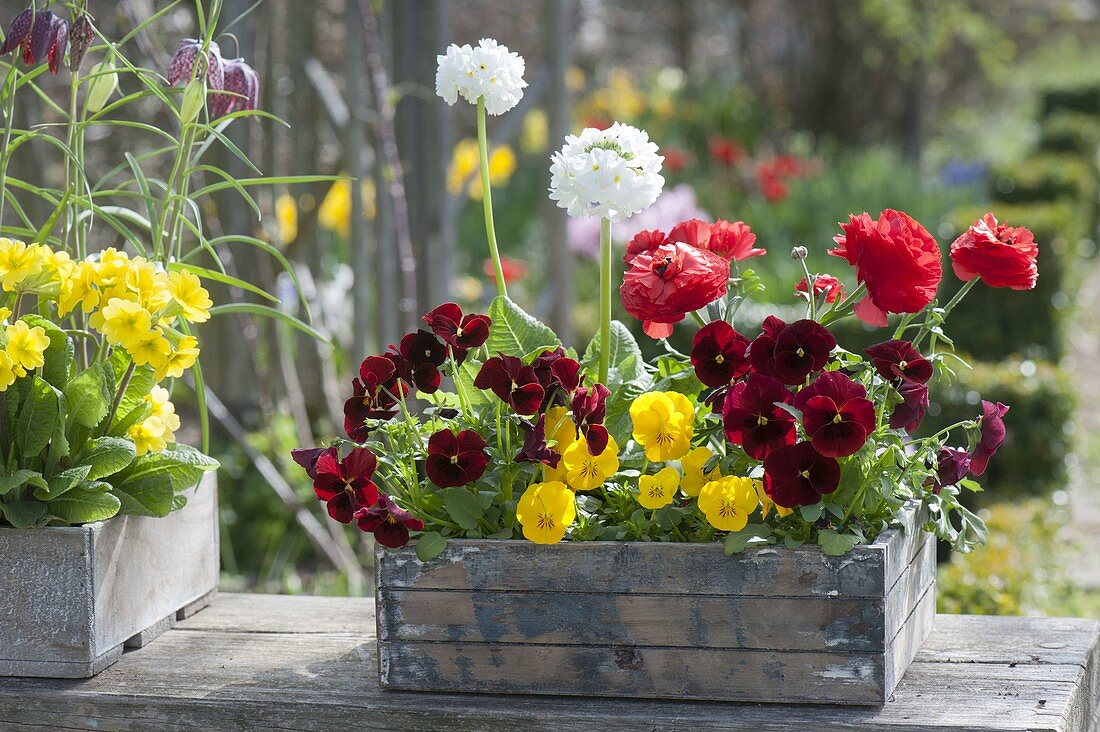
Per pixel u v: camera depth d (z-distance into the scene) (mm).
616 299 5023
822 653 1272
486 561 1323
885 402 1307
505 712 1303
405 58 3281
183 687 1398
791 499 1230
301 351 3932
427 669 1352
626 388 1375
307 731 1343
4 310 1355
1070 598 3061
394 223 3197
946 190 8820
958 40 11172
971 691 1335
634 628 1306
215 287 3354
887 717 1260
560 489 1279
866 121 11359
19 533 1391
